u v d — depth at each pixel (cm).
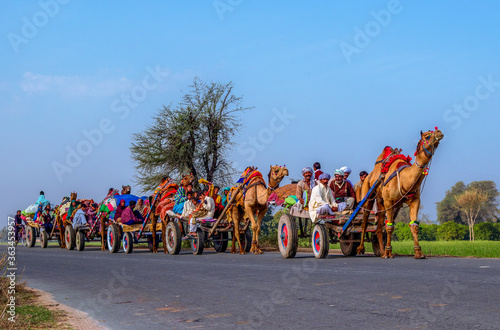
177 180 3002
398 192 1323
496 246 2294
